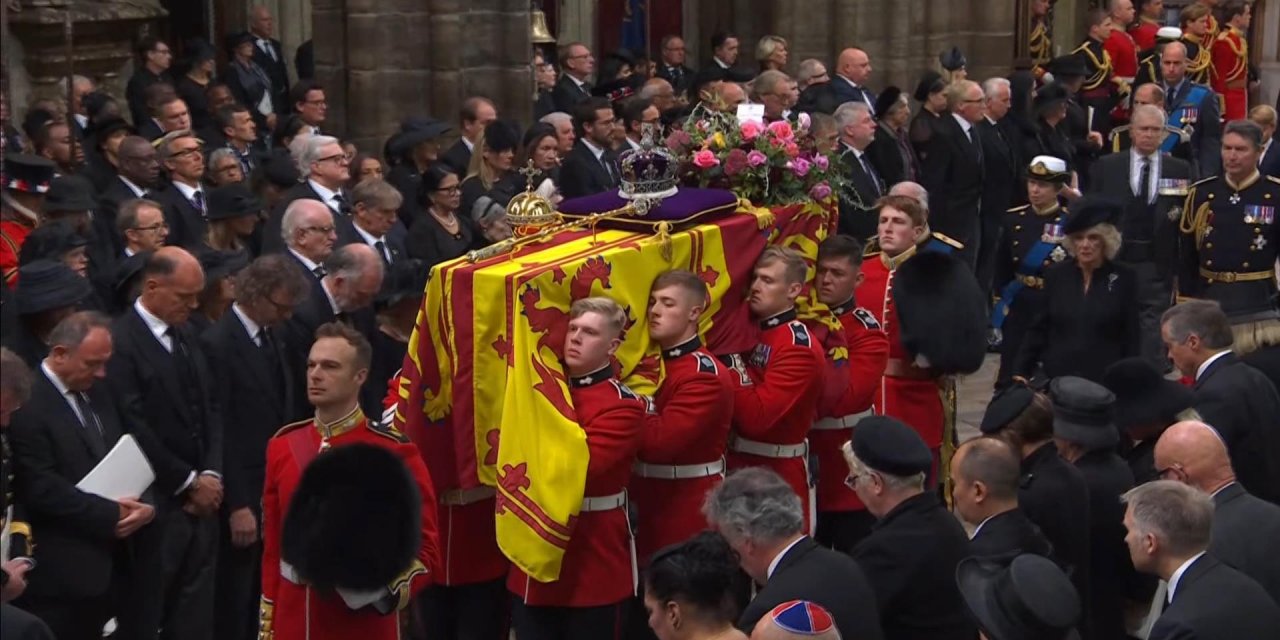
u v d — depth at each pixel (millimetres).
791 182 10148
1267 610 7035
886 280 11094
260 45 21344
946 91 18453
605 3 25031
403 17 17828
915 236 11258
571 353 8359
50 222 11172
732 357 9352
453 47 17891
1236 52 24391
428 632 9477
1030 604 6391
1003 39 22609
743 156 9938
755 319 9570
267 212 14156
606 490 8516
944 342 10664
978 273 18922
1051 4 25047
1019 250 14508
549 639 8836
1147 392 9555
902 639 7492
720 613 6371
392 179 15641
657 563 6414
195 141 13891
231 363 9781
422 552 7949
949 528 7566
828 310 10133
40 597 8578
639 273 8805
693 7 25141
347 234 13102
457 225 13820
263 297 9766
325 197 13742
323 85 18297
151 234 11500
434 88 18031
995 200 18797
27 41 19062
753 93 17984
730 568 6426
